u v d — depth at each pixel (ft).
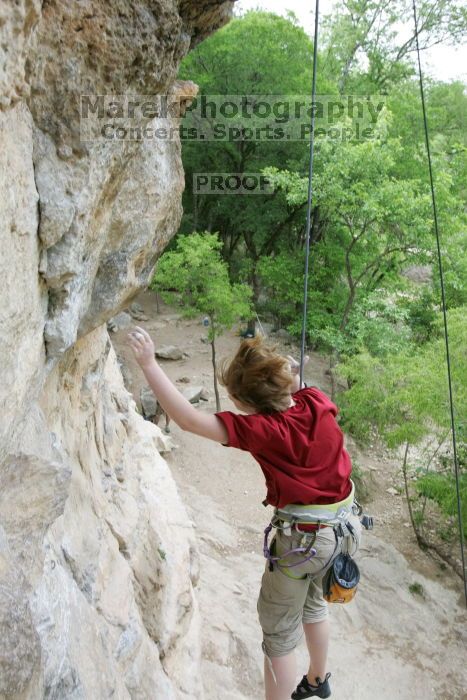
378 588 39.96
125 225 11.78
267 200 74.33
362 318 59.62
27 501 8.72
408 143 72.54
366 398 46.55
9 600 7.27
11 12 5.58
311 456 9.00
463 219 60.85
